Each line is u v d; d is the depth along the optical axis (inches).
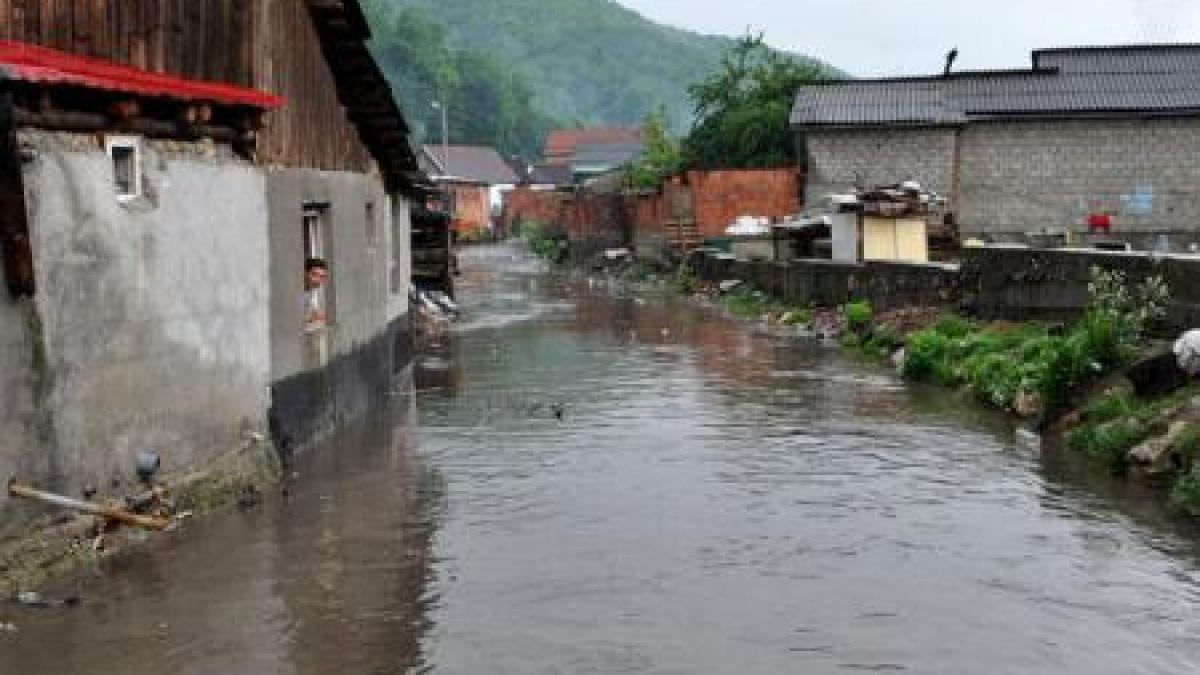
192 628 325.1
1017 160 1477.6
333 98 609.9
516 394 729.0
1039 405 609.6
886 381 761.0
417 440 581.3
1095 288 646.5
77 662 301.4
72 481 361.1
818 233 1332.4
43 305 345.7
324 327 578.6
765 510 450.3
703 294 1501.0
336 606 344.8
